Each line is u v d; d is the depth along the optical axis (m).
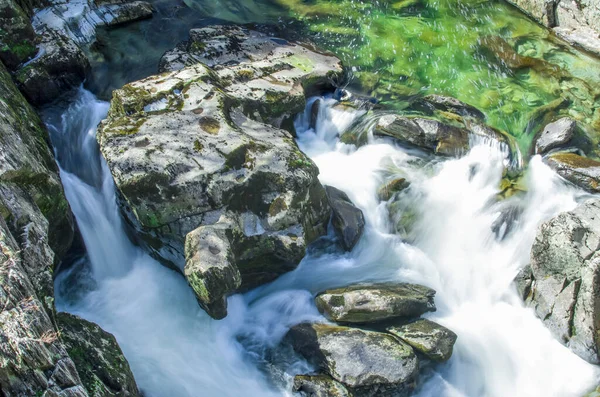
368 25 9.52
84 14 8.67
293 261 6.34
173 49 8.54
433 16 9.66
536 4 9.40
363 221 6.84
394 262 6.75
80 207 6.78
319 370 5.77
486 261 6.78
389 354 5.64
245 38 8.88
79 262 6.55
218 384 5.78
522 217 6.88
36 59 7.61
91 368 5.05
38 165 5.89
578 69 8.59
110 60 8.41
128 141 6.37
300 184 6.38
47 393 4.08
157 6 9.45
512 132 7.80
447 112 7.99
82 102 7.76
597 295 5.91
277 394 5.71
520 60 8.80
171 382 5.73
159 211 6.11
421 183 7.21
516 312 6.40
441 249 6.88
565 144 7.50
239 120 7.00
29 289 4.45
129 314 6.31
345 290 6.20
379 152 7.58
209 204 6.14
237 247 6.08
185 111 6.82
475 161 7.36
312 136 8.05
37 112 7.49
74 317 5.55
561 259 6.18
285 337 6.08
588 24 8.91
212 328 6.21
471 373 5.92
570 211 6.32
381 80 8.59
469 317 6.36
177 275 6.54
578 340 5.93
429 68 8.77
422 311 6.16
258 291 6.51
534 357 6.04
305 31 9.35
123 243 6.88
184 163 6.22
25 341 4.13
